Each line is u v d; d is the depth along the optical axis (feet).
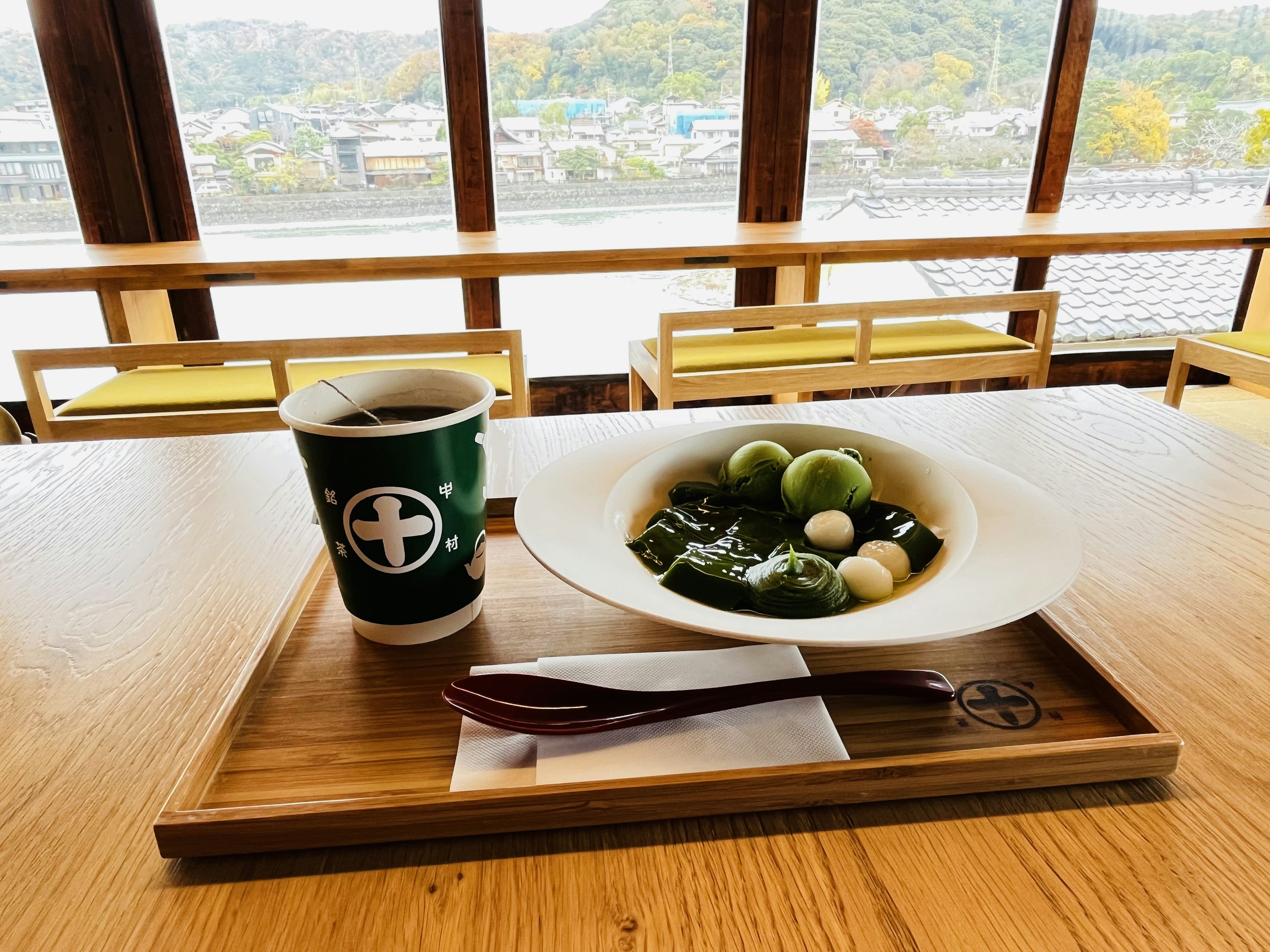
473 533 1.86
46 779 1.47
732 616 1.44
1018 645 1.83
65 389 9.62
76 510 2.57
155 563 2.25
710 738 1.49
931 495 2.03
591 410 10.54
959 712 1.61
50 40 8.03
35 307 9.30
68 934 1.17
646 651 1.84
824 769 1.36
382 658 1.82
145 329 8.79
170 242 8.93
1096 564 2.17
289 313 9.83
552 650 1.84
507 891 1.24
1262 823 1.35
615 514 1.95
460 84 8.85
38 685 1.73
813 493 1.93
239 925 1.19
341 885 1.25
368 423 1.85
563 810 1.32
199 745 1.48
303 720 1.62
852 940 1.15
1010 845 1.31
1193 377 11.37
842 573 1.70
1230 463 2.84
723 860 1.29
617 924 1.18
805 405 3.46
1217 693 1.67
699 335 8.10
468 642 1.88
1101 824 1.35
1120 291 11.07
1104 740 1.41
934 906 1.20
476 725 1.55
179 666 1.80
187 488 2.74
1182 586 2.06
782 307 6.74
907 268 10.69
